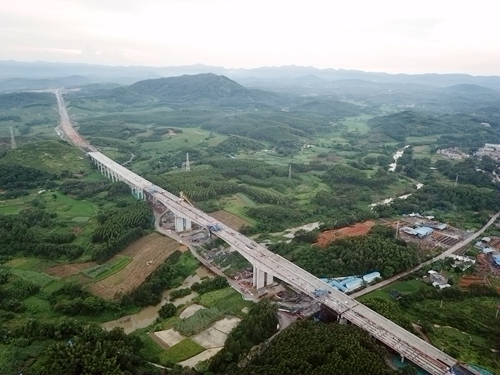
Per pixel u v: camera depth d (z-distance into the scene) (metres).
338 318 141.00
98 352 118.25
